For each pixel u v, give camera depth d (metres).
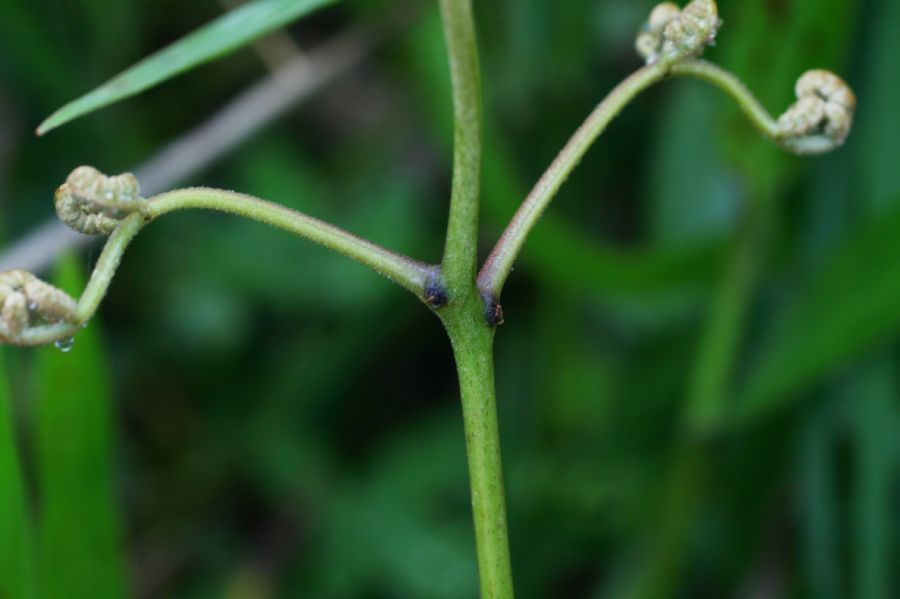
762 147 0.43
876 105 0.45
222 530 0.58
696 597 0.54
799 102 0.33
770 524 0.53
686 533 0.48
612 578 0.52
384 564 0.51
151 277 0.58
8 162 0.61
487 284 0.31
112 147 0.61
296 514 0.58
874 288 0.43
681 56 0.32
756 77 0.42
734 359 0.46
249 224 0.57
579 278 0.48
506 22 0.55
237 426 0.59
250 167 0.58
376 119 0.64
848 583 0.47
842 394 0.46
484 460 0.31
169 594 0.56
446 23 0.29
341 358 0.59
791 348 0.44
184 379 0.59
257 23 0.34
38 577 0.38
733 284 0.45
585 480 0.53
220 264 0.56
